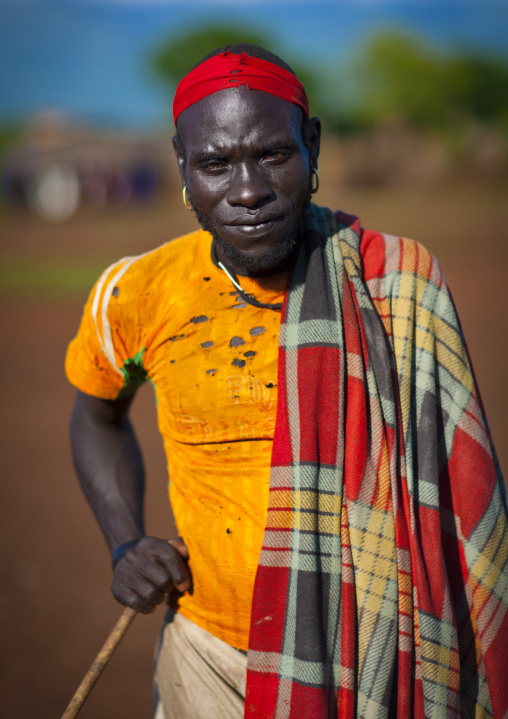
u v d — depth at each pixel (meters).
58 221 37.94
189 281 1.68
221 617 1.65
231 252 1.56
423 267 1.62
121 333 1.73
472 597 1.60
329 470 1.51
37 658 3.57
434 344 1.60
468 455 1.58
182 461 1.68
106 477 1.95
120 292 1.71
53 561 4.47
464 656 1.63
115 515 1.91
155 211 40.09
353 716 1.48
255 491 1.59
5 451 6.42
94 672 1.67
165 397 1.68
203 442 1.63
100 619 3.89
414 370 1.58
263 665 1.51
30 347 10.59
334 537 1.50
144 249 22.56
